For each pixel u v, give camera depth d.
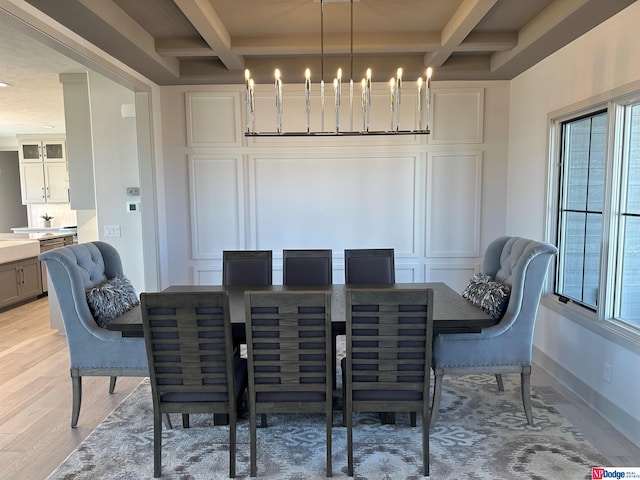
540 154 3.78
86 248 2.98
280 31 3.36
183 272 4.70
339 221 4.65
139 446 2.51
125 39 3.07
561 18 2.78
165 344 2.16
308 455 2.40
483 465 2.28
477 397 3.10
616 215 2.80
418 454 2.40
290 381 2.17
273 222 4.66
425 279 4.68
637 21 2.51
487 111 4.47
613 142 2.77
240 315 2.47
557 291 3.62
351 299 2.11
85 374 2.67
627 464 2.28
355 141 4.55
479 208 4.59
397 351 2.16
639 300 2.69
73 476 2.22
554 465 2.28
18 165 9.19
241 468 2.29
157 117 4.45
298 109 4.53
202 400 2.22
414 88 4.46
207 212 4.64
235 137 4.56
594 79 2.95
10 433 2.66
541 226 3.76
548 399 3.05
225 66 4.02
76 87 4.52
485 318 2.41
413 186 4.59
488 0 2.60
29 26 2.54
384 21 3.20
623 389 2.62
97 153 4.46
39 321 5.15
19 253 5.76
